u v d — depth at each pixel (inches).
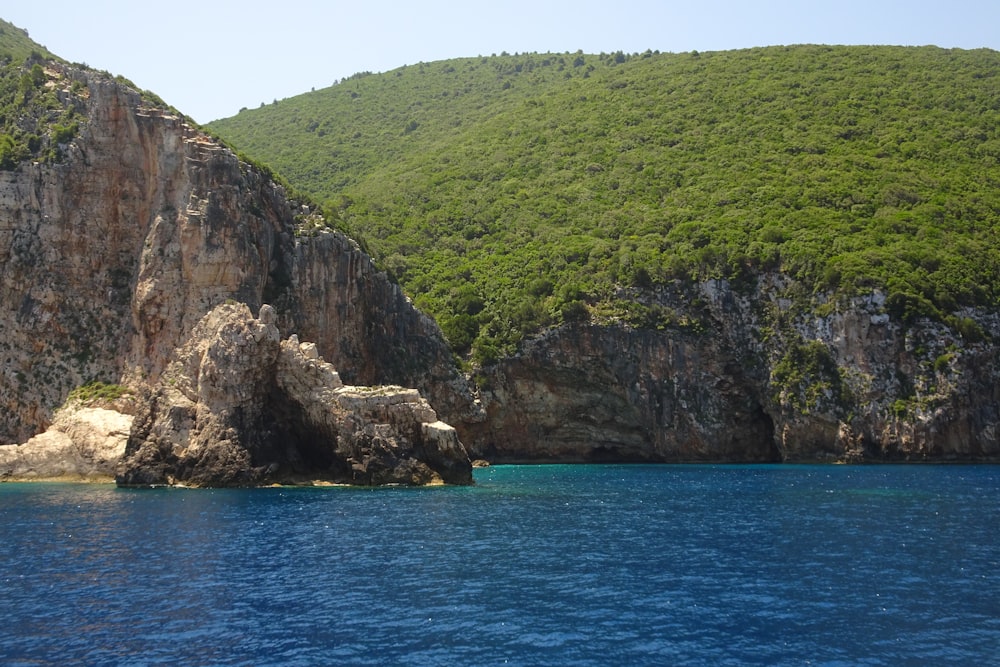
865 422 4261.8
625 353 4571.9
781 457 4507.9
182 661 1093.1
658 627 1229.7
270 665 1082.1
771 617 1274.6
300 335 3725.4
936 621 1256.2
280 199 3880.4
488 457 4532.5
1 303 3395.7
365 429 2849.4
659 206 5629.9
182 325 3356.3
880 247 4687.5
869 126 6003.9
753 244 4795.8
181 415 2832.2
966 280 4493.1
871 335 4352.9
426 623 1242.0
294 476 2869.1
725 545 1796.3
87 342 3422.7
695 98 7003.0
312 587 1427.2
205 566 1569.9
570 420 4621.1
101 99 3553.2
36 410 3299.7
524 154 6835.6
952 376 4215.1
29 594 1376.7
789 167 5674.2
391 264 5418.3
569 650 1139.9
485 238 5772.6
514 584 1456.7
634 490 2896.2
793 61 7313.0
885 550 1742.1
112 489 2714.1
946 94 6279.5
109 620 1245.7
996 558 1660.9
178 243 3417.8
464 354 4667.8
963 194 5137.8
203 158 3516.2
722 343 4658.0
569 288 4739.2
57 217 3462.1
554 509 2343.8
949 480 3228.3
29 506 2297.0
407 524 2038.6
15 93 3750.0
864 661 1103.0
